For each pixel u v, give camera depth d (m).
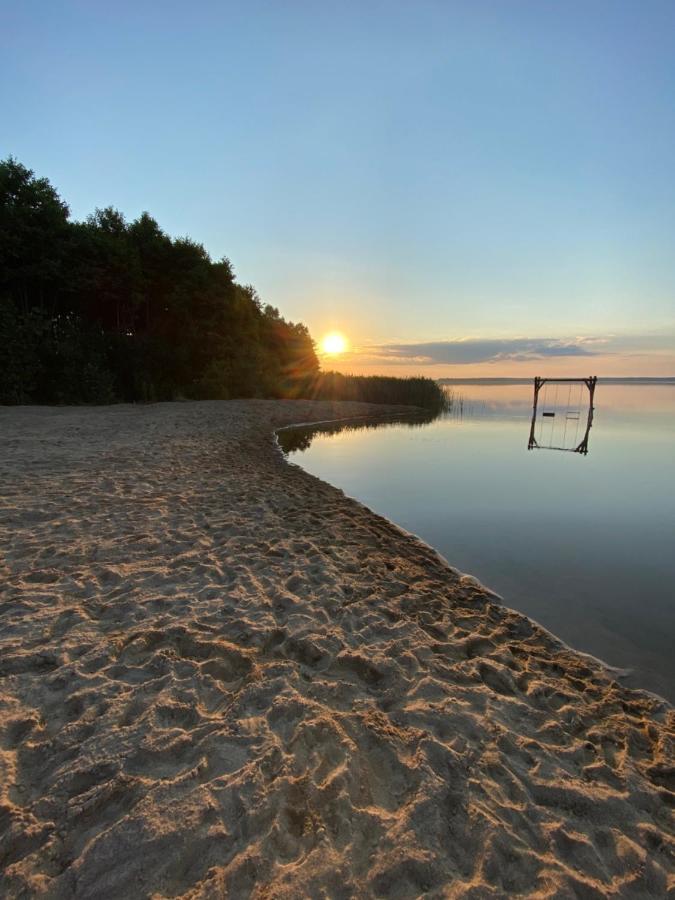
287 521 6.63
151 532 5.58
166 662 3.13
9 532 5.30
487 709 2.91
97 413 16.88
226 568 4.73
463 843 2.01
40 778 2.20
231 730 2.54
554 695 3.23
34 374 19.03
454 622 4.21
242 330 29.11
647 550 6.45
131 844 1.89
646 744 2.83
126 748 2.38
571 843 2.06
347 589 4.55
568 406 37.00
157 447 11.16
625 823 2.20
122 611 3.78
